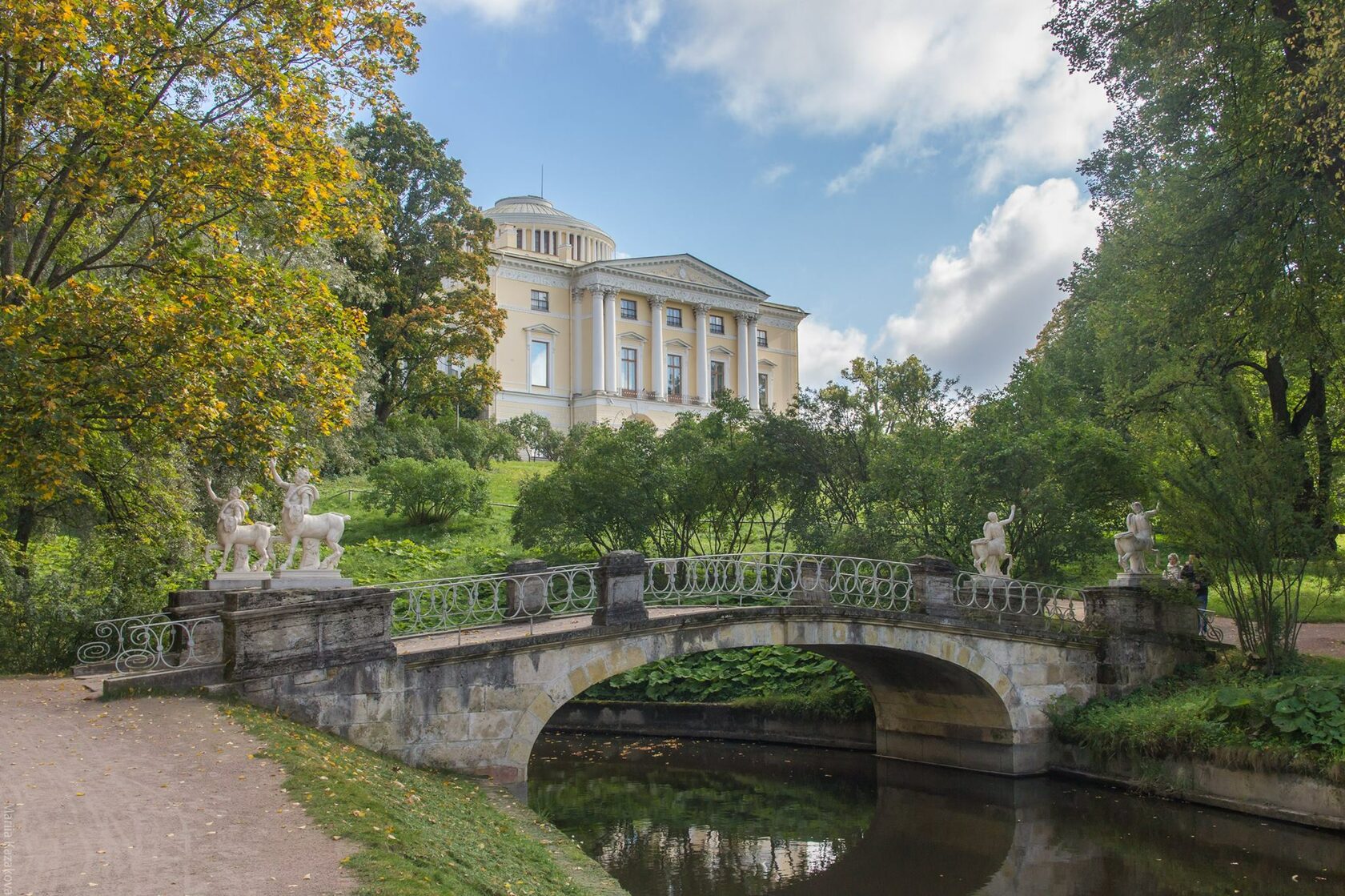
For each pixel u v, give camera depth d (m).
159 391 15.37
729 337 80.38
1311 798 17.16
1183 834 17.41
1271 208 19.70
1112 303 27.44
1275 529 19.97
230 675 13.65
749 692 28.12
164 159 16.17
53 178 16.77
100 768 9.89
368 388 40.47
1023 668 22.16
